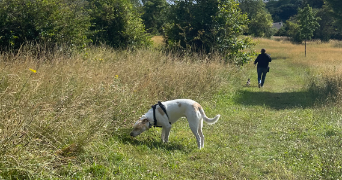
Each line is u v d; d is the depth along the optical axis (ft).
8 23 34.40
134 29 58.29
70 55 32.60
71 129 15.10
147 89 24.91
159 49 50.26
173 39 52.85
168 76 29.76
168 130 18.85
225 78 38.70
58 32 37.19
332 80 37.45
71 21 38.68
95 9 57.06
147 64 32.19
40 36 35.29
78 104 16.67
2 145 11.76
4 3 34.91
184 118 24.23
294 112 27.50
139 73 28.30
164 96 26.81
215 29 50.72
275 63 79.82
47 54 27.71
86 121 16.15
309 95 36.27
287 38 176.96
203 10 51.34
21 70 20.52
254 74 57.11
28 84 17.74
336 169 14.26
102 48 39.47
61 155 14.16
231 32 51.08
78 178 12.59
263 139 20.34
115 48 53.52
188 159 16.60
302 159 16.25
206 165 15.56
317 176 13.94
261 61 43.78
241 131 21.84
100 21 56.80
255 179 13.94
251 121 24.66
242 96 35.50
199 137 18.44
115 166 14.08
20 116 13.50
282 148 18.33
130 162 14.90
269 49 119.65
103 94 19.58
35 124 14.11
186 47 49.75
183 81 30.04
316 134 20.79
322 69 53.21
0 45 33.68
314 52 100.68
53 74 21.25
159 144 18.49
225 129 22.33
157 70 30.66
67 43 36.17
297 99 34.65
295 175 14.12
